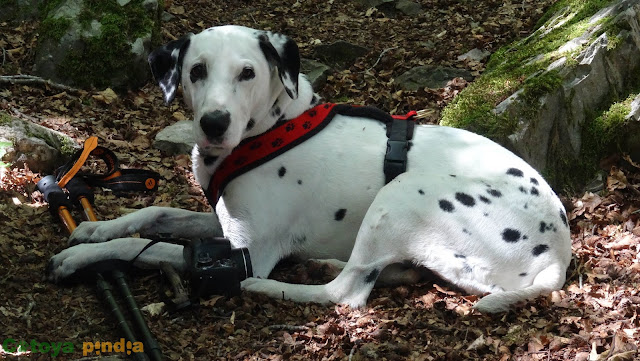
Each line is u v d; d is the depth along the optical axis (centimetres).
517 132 571
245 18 960
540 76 598
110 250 439
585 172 590
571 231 521
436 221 431
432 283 449
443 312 424
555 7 834
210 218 498
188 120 675
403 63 831
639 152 589
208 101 408
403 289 442
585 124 593
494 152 459
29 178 529
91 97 710
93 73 735
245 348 397
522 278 438
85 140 579
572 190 582
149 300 436
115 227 471
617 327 406
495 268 435
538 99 585
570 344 395
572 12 715
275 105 445
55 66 734
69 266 430
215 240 433
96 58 734
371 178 450
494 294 421
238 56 416
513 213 435
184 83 431
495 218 433
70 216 484
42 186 500
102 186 527
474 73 777
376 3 1010
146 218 483
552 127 587
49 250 467
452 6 1003
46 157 557
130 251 442
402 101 733
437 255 433
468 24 941
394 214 429
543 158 583
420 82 773
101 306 421
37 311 409
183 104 723
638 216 527
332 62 849
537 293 425
